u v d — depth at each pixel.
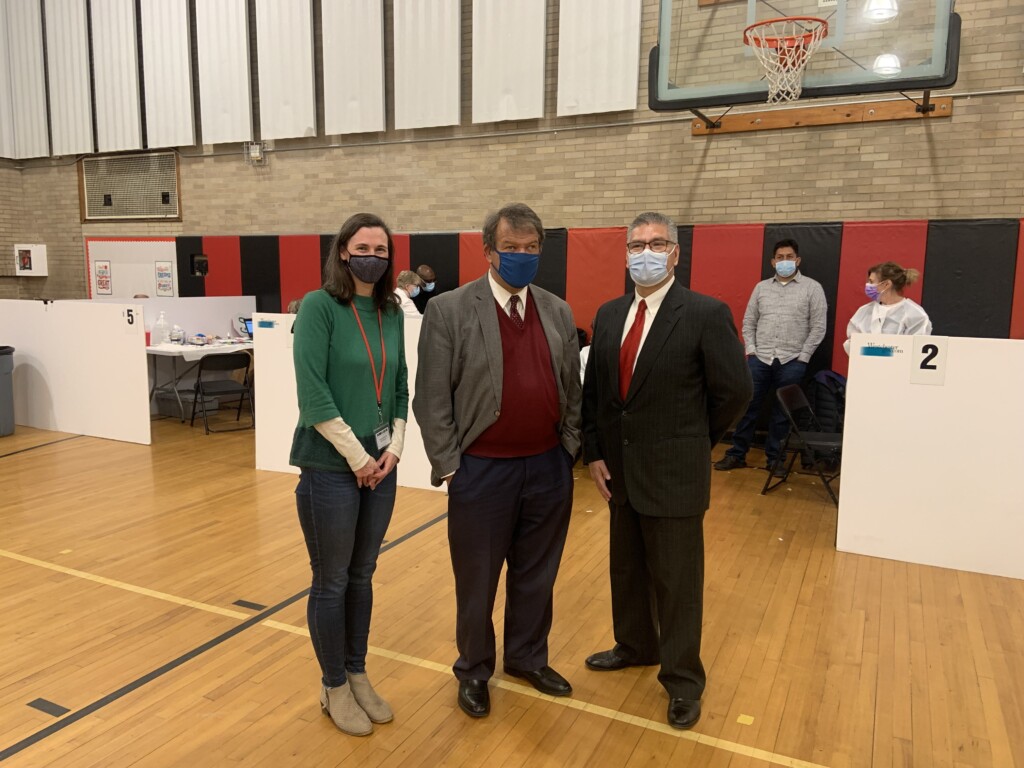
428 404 2.18
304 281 8.20
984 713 2.36
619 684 2.52
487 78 7.06
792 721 2.31
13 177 9.91
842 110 5.86
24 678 2.52
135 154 9.14
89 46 9.06
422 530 4.00
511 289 2.17
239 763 2.09
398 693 2.46
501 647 2.79
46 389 6.46
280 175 8.33
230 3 8.13
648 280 2.14
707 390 2.22
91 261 9.59
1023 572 3.40
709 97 5.56
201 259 8.77
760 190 6.22
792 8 5.30
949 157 5.62
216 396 6.92
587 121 6.81
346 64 7.68
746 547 3.82
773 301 5.32
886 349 3.54
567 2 6.66
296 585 3.32
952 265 5.49
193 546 3.78
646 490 2.22
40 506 4.41
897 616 3.04
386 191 7.79
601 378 2.34
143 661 2.65
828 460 5.14
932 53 4.94
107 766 2.07
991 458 3.40
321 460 2.08
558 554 2.42
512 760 2.12
